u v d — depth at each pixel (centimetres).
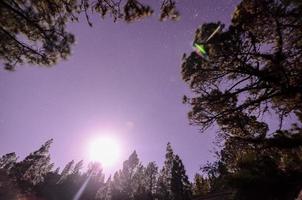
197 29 1127
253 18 935
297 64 960
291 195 838
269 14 887
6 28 739
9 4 683
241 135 1224
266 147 1030
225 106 1208
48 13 755
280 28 894
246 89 1095
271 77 989
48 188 7531
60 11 752
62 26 789
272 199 885
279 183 876
